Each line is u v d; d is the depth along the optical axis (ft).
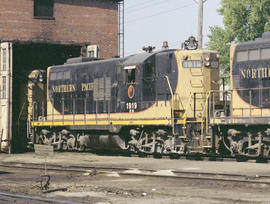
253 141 63.98
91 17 111.96
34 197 39.81
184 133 68.08
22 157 83.76
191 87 70.74
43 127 96.89
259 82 62.49
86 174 55.26
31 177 54.08
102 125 80.74
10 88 96.84
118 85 78.33
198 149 66.64
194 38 72.74
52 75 93.56
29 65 112.47
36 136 98.32
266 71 61.77
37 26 105.50
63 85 90.48
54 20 107.24
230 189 42.32
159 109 71.67
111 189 43.57
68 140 89.92
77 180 50.80
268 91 61.52
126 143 79.56
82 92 85.87
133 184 46.68
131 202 37.29
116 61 79.15
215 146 65.72
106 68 80.89
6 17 101.96
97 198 39.42
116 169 56.90
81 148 88.38
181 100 70.85
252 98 63.05
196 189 42.86
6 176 55.52
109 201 37.93
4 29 101.65
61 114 90.58
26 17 104.22
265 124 60.44
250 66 63.52
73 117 87.61
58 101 91.45
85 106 85.05
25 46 104.58
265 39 63.00
